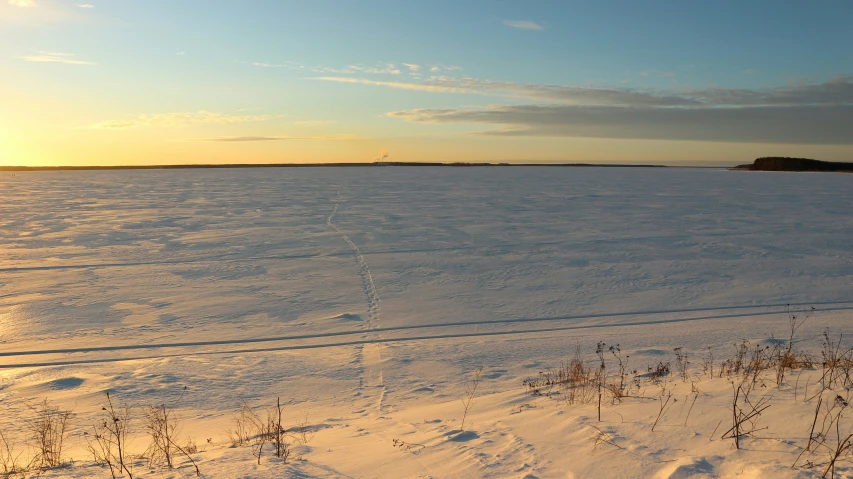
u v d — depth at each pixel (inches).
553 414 197.6
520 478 134.2
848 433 142.3
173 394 297.6
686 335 421.1
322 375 334.0
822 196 1819.6
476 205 1533.0
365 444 179.9
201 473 142.9
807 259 749.9
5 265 737.6
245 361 363.3
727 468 128.3
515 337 436.5
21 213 1386.6
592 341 410.6
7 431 243.4
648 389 233.6
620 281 637.9
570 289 604.7
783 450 135.2
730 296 569.9
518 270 697.6
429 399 286.2
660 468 131.6
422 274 680.4
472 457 152.4
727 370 288.7
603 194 1923.0
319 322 488.1
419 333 454.3
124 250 848.9
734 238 928.3
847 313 498.3
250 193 2071.9
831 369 212.8
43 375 335.9
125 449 203.2
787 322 463.5
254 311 523.8
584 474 133.5
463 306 540.1
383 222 1163.9
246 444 193.5
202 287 619.8
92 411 270.4
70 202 1723.7
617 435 158.1
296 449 173.2
